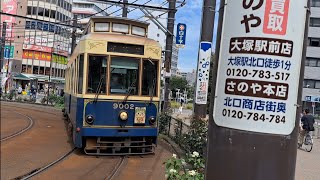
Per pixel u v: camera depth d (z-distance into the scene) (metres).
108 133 10.49
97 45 10.53
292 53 2.87
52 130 16.27
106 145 10.77
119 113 10.58
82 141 10.61
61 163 9.52
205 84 10.01
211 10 9.82
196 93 10.09
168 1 16.62
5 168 8.60
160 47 11.20
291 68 2.87
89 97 10.41
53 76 64.00
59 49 62.00
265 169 2.85
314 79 58.31
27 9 53.78
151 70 11.01
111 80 10.59
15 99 40.28
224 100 2.99
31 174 8.11
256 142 2.86
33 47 60.69
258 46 2.87
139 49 10.91
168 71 17.02
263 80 2.86
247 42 2.90
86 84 10.43
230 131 2.93
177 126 14.17
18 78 57.12
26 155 10.26
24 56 60.72
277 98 2.85
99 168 9.19
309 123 15.09
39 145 12.00
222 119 2.99
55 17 57.12
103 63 10.56
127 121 10.66
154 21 16.61
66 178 7.99
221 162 2.97
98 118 10.45
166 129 16.42
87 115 10.38
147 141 11.31
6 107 28.95
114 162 10.00
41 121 20.00
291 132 2.88
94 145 10.69
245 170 2.88
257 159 2.86
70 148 11.77
